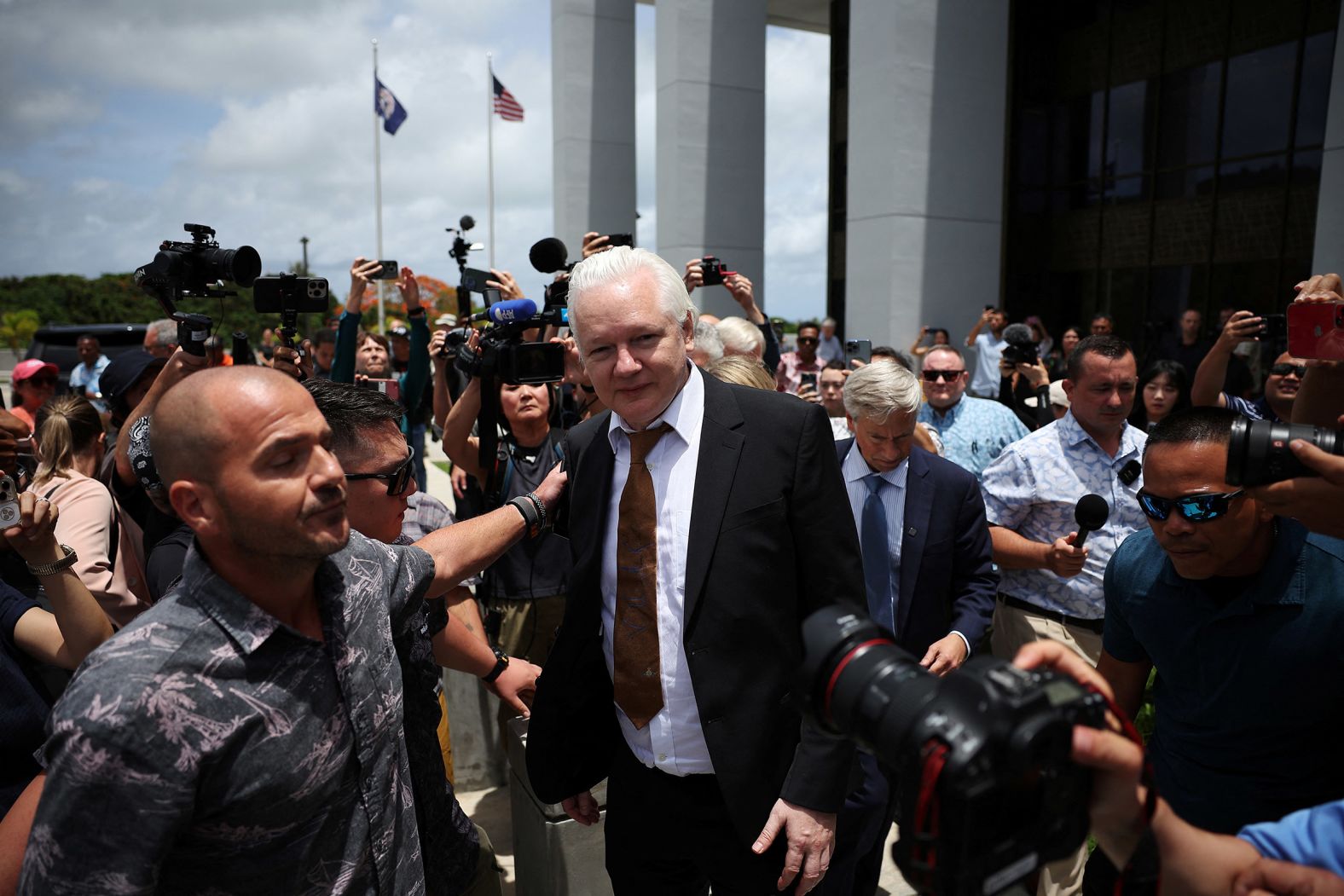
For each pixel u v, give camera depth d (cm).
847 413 286
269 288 328
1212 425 165
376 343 696
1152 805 99
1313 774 170
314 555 133
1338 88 814
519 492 353
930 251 1198
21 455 291
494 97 1914
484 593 367
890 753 97
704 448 186
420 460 668
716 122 1502
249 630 131
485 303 388
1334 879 103
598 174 1762
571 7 1719
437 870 197
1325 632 163
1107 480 313
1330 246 828
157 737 122
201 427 126
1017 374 635
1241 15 1302
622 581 193
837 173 1867
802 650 188
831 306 1895
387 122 2258
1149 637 187
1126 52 1463
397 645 187
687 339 192
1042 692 92
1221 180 1342
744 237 1534
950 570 288
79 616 201
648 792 200
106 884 121
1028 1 1553
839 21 1844
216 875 134
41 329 1171
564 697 207
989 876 89
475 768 411
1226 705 173
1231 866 107
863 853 259
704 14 1479
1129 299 1490
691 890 215
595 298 179
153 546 264
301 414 132
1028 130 1581
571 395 386
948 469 292
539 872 286
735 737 181
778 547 183
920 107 1173
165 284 306
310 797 138
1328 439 131
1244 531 163
